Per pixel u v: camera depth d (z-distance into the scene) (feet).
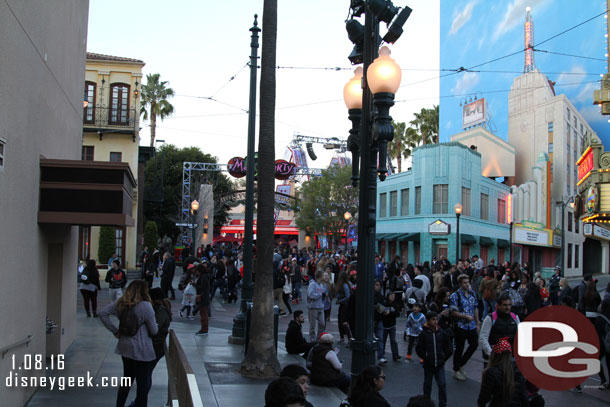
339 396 27.91
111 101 108.47
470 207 126.31
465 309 35.24
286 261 77.30
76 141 42.29
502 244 135.64
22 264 25.86
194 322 56.54
